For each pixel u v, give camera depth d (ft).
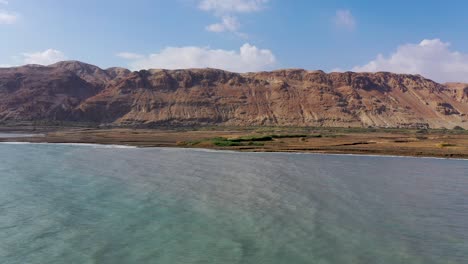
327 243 71.82
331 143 340.80
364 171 173.68
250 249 67.67
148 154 238.07
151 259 62.59
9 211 89.51
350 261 63.36
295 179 145.28
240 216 89.04
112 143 331.16
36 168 160.04
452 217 91.91
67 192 111.45
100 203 98.89
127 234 74.74
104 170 158.30
